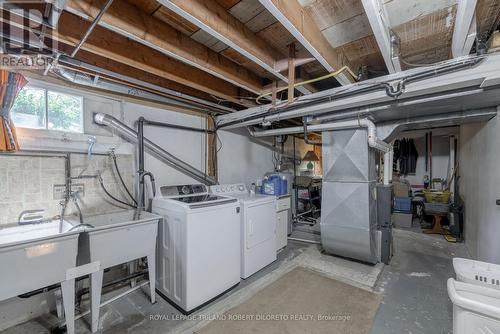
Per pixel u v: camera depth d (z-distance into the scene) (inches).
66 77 80.5
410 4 57.3
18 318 77.8
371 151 122.0
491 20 64.4
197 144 138.5
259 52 73.1
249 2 57.9
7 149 67.7
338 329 74.7
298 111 108.1
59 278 66.7
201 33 69.8
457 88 77.8
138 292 96.9
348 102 92.7
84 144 93.2
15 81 68.0
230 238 99.3
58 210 85.7
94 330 73.5
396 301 89.5
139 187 102.7
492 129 101.7
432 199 182.9
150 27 61.6
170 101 115.1
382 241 125.4
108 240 75.4
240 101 117.0
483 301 52.2
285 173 170.9
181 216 84.9
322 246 136.5
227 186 138.0
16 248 59.1
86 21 62.2
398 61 73.0
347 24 66.7
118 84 93.7
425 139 229.8
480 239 116.8
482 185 115.2
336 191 126.3
